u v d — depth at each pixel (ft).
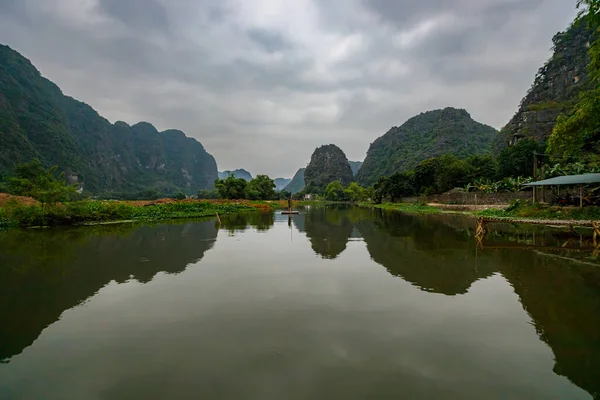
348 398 11.78
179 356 14.74
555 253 36.60
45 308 20.58
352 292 23.44
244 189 197.98
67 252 38.19
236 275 28.02
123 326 17.92
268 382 12.73
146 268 30.50
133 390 12.34
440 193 161.58
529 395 12.07
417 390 12.26
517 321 18.45
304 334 16.81
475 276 27.53
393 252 38.14
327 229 62.54
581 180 61.11
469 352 15.08
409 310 20.03
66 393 12.24
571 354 14.92
